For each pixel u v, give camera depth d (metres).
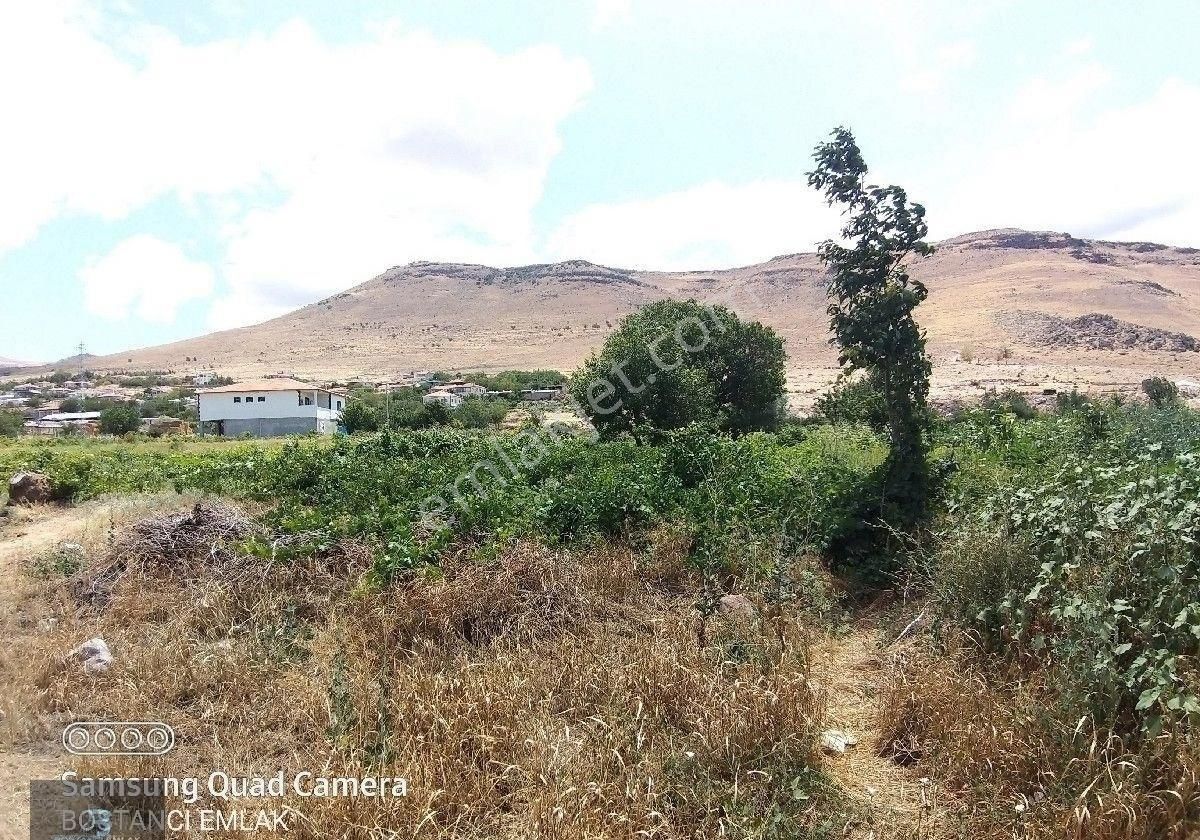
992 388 44.91
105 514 10.92
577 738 4.45
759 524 8.34
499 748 4.41
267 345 180.25
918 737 4.60
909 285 8.93
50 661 5.62
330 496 11.03
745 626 5.96
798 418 31.59
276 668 5.66
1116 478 6.17
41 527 11.48
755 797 4.01
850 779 4.37
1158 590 4.21
